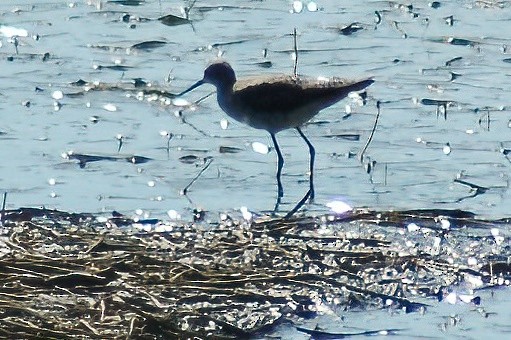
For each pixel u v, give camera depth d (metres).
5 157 15.56
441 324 11.46
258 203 14.43
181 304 11.49
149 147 16.11
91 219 13.66
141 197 14.43
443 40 20.92
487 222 13.68
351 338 11.15
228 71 15.73
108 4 22.94
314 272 12.30
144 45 20.53
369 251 12.82
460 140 16.41
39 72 19.00
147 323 10.88
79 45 20.47
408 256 12.70
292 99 15.27
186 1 23.34
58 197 14.34
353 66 19.56
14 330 10.70
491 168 15.46
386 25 21.86
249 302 11.65
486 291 12.13
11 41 20.53
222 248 12.79
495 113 17.38
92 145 16.06
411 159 15.80
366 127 16.97
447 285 12.22
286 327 11.30
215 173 15.30
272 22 22.11
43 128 16.61
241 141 16.52
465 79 18.91
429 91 18.34
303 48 20.56
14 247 12.59
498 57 20.00
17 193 14.43
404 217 13.77
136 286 11.72
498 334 11.28
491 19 22.14
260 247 12.80
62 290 11.59
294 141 16.56
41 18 21.92
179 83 18.67
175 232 13.26
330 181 15.12
